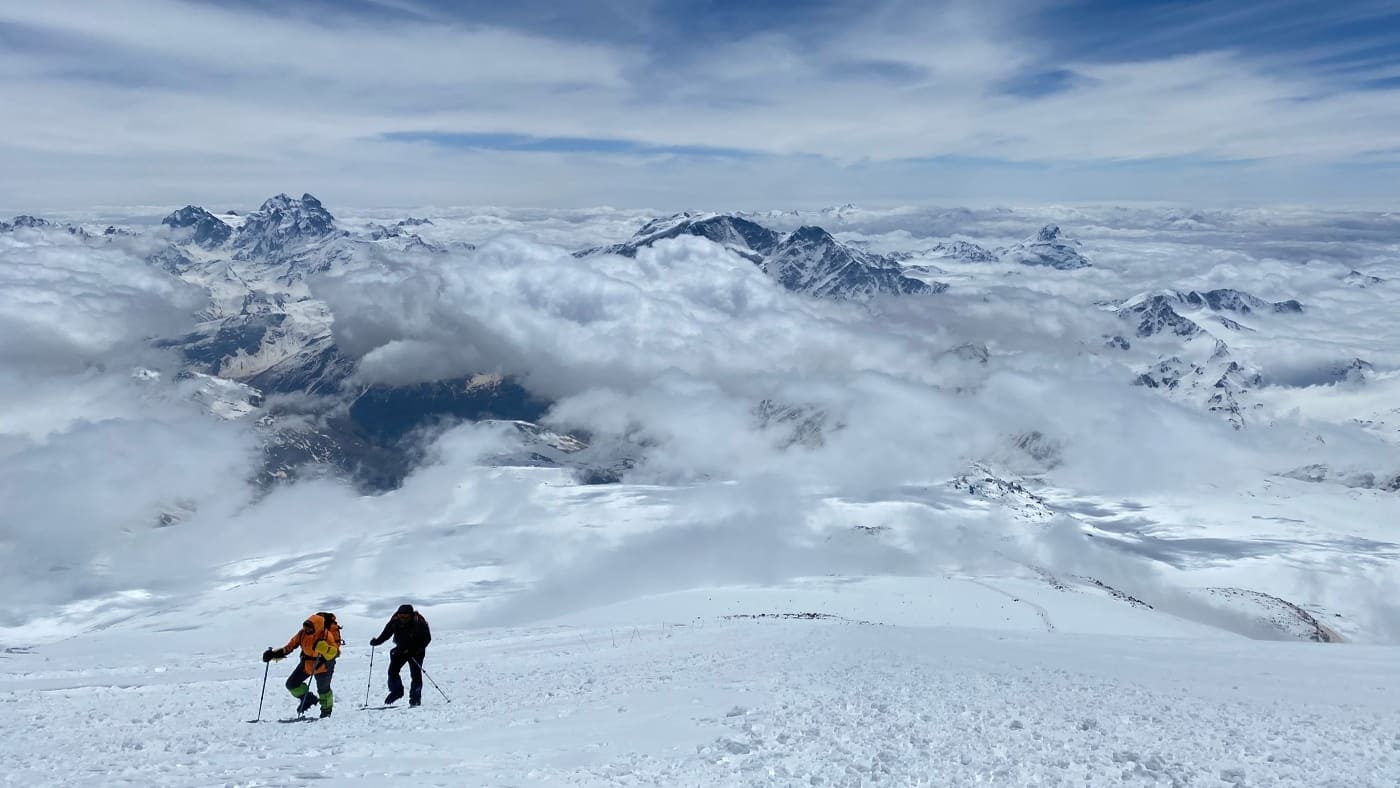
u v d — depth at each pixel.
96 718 17.20
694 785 10.41
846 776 10.66
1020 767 11.05
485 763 11.81
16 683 24.73
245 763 11.66
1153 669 24.03
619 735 14.10
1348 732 13.86
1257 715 15.59
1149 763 11.09
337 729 15.41
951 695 17.83
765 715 15.35
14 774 10.78
